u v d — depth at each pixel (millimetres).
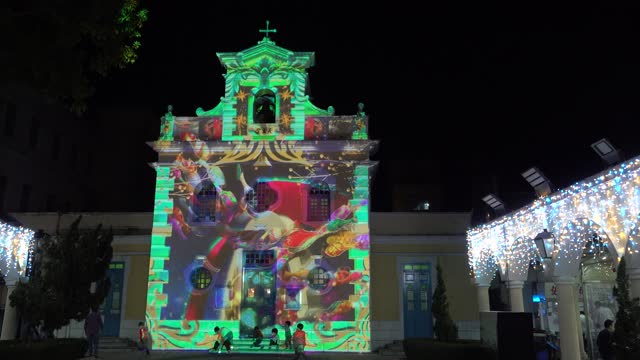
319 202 21453
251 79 22312
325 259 20828
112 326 22234
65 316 17031
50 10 5766
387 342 22062
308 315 20406
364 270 20703
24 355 14742
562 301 14609
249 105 22109
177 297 20688
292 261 20812
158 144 21609
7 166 27922
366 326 20297
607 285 17578
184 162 21688
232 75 22375
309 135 21875
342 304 20484
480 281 21281
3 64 5688
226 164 21641
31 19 5688
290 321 20344
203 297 20625
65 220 23906
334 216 21125
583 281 18016
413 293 22703
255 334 19562
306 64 22484
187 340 20328
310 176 21438
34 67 5875
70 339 17281
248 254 21109
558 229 14828
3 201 27453
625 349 11203
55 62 5953
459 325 22250
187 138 21938
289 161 21562
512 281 18594
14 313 19672
